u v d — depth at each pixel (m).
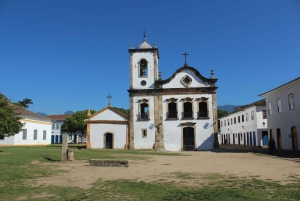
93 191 9.52
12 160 18.02
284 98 30.38
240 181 11.39
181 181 11.47
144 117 38.81
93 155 24.56
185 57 38.72
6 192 9.35
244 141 49.94
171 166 16.89
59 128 91.44
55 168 15.28
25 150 28.20
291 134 28.67
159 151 34.19
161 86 38.50
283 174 13.20
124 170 14.83
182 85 38.16
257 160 20.83
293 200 8.23
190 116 37.62
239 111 52.34
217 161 20.30
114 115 38.44
